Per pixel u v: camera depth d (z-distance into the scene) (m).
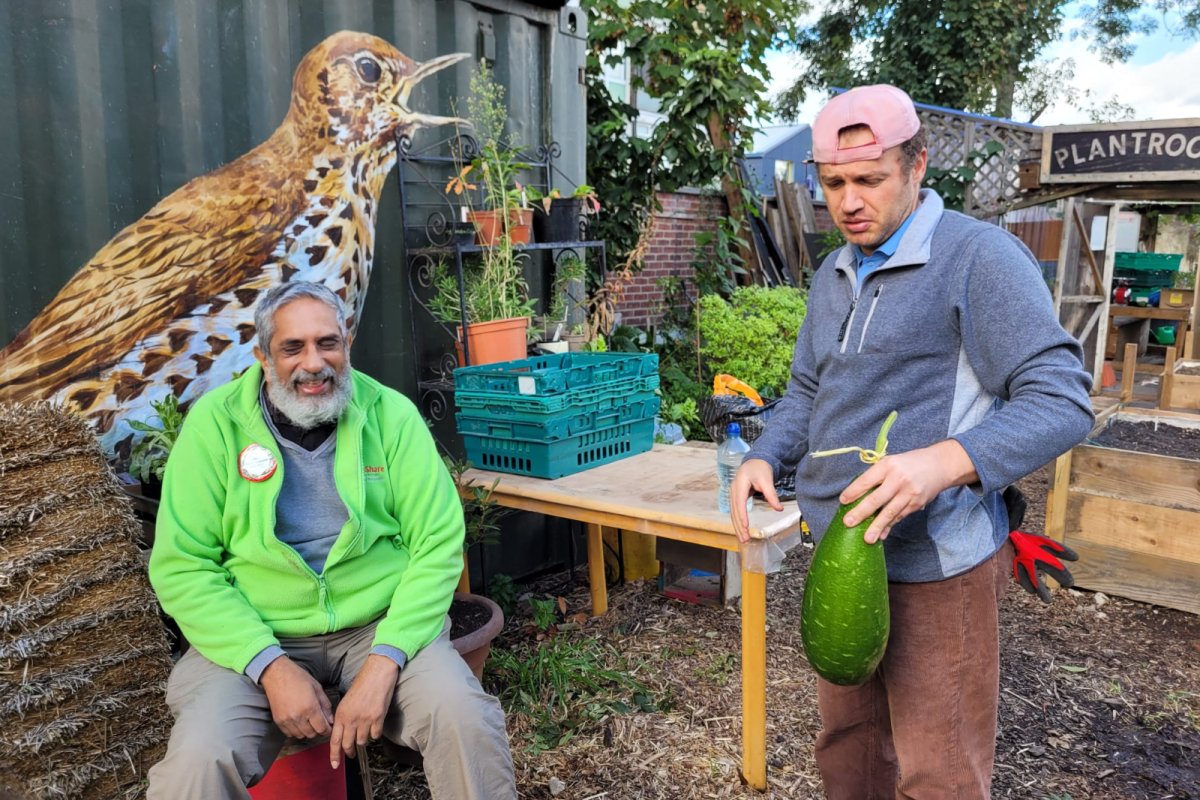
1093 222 8.98
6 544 1.92
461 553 2.28
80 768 2.00
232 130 3.06
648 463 3.35
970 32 14.63
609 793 2.64
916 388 1.68
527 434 3.13
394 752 2.65
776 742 2.88
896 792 2.01
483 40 3.95
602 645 3.59
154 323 2.90
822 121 1.65
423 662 2.07
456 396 3.33
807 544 4.89
